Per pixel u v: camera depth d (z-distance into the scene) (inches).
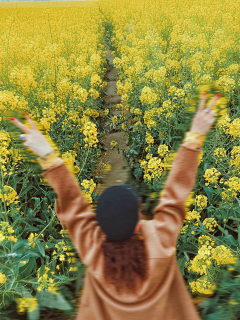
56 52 235.3
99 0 1097.4
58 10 889.5
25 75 184.9
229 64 246.1
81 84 242.2
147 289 29.5
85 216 33.4
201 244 105.3
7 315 68.0
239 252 91.1
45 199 134.3
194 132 32.7
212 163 155.1
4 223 84.5
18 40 276.7
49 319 60.4
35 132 34.1
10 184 140.9
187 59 238.4
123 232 29.3
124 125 216.8
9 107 147.6
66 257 112.0
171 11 431.2
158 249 30.2
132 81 243.6
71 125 191.5
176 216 32.1
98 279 30.2
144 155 192.7
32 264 107.0
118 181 35.9
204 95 33.7
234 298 62.7
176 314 31.9
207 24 345.4
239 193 141.9
